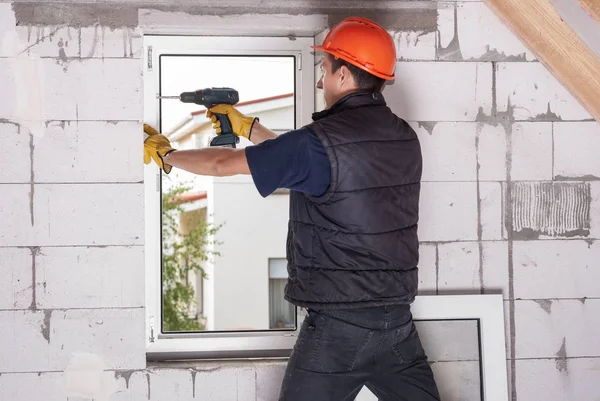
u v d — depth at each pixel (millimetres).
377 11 2848
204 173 2295
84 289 2711
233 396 2754
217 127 2570
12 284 2680
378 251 2219
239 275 8906
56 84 2693
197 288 9391
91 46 2705
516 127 2926
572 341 2949
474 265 2906
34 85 2686
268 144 2166
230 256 8891
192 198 9438
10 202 2678
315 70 2959
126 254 2729
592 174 2963
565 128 2945
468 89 2898
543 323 2938
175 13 2744
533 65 2928
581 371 2951
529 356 2928
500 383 2828
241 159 2172
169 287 7605
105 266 2721
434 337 2824
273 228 9016
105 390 2715
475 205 2904
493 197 2914
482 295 2844
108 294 2721
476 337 2846
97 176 2715
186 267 7750
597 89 2791
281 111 6328
